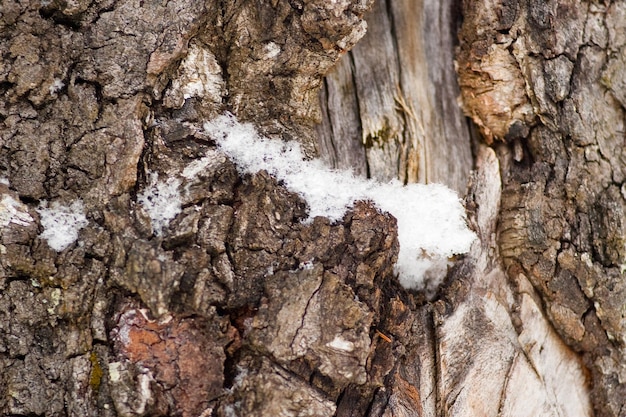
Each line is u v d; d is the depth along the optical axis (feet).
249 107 5.31
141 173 5.22
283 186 5.30
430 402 5.33
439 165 5.47
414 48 5.49
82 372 5.17
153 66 5.23
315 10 5.25
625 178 5.44
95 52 5.23
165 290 5.16
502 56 5.41
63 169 5.21
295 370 5.18
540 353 5.42
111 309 5.19
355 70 5.46
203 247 5.20
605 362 5.45
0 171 5.20
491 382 5.36
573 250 5.41
